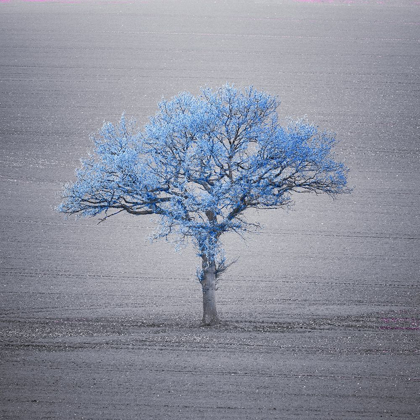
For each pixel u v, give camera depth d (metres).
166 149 107.88
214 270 111.50
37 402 79.56
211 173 107.75
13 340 102.94
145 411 77.12
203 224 105.38
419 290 133.88
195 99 112.31
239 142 109.56
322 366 89.31
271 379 85.06
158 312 122.06
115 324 113.12
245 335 103.81
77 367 89.62
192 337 102.81
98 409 77.81
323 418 75.44
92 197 108.38
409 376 86.06
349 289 134.75
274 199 108.50
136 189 105.31
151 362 91.00
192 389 82.38
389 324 111.06
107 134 111.50
